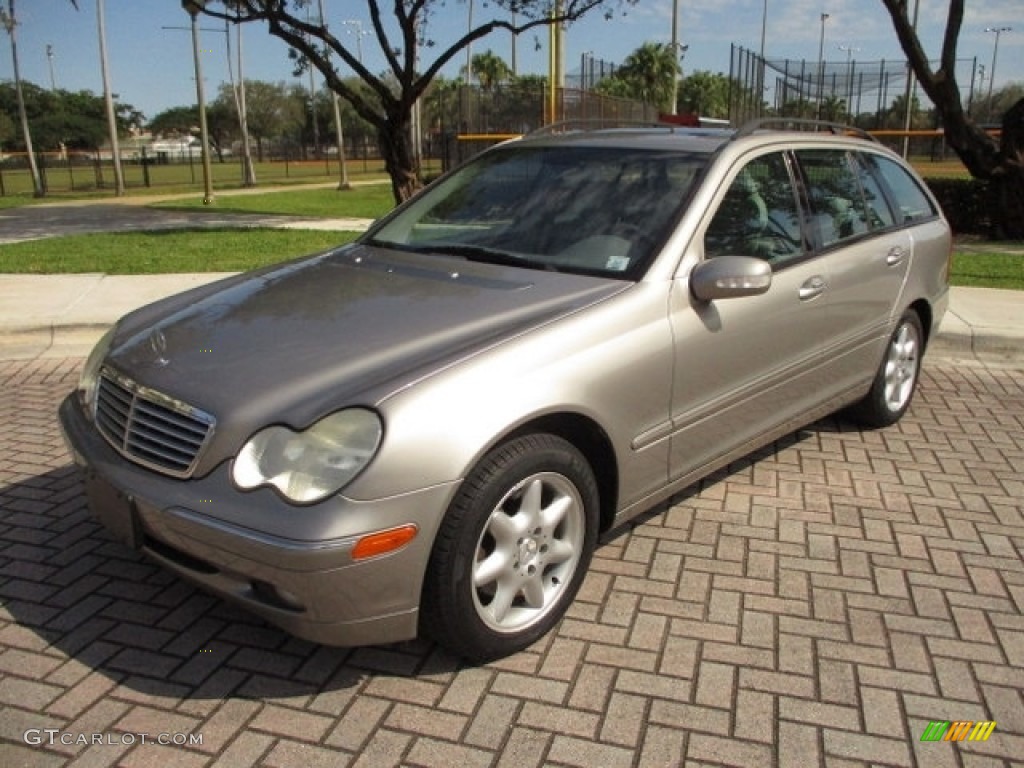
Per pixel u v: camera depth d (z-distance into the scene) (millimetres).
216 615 3355
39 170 30234
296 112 76250
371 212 19344
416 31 16016
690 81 58281
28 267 10242
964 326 7398
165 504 2779
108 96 29484
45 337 7344
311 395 2801
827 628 3334
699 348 3592
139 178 44062
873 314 4801
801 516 4266
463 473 2771
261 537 2602
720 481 4664
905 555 3902
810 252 4305
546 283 3523
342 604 2668
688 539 4012
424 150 44469
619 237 3729
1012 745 2736
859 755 2684
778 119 4512
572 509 3209
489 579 2971
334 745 2691
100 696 2896
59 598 3457
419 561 2750
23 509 4215
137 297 8438
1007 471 4859
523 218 4074
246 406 2799
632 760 2646
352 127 75562
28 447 5035
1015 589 3633
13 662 3061
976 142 14242
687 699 2920
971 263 10977
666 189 3875
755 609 3455
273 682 2979
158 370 3078
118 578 3607
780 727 2797
